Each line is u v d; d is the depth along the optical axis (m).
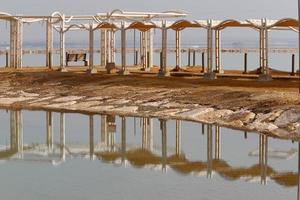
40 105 35.06
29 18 50.31
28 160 22.22
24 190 17.55
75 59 54.34
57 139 26.31
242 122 27.03
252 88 32.38
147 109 31.30
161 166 20.86
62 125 29.50
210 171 19.92
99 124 29.48
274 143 23.69
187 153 22.78
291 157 21.62
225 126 27.03
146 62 48.84
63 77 41.31
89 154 23.27
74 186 18.03
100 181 18.64
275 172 19.59
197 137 25.45
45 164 21.45
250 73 42.03
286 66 62.62
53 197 16.75
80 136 26.83
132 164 21.28
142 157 22.45
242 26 38.72
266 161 21.14
